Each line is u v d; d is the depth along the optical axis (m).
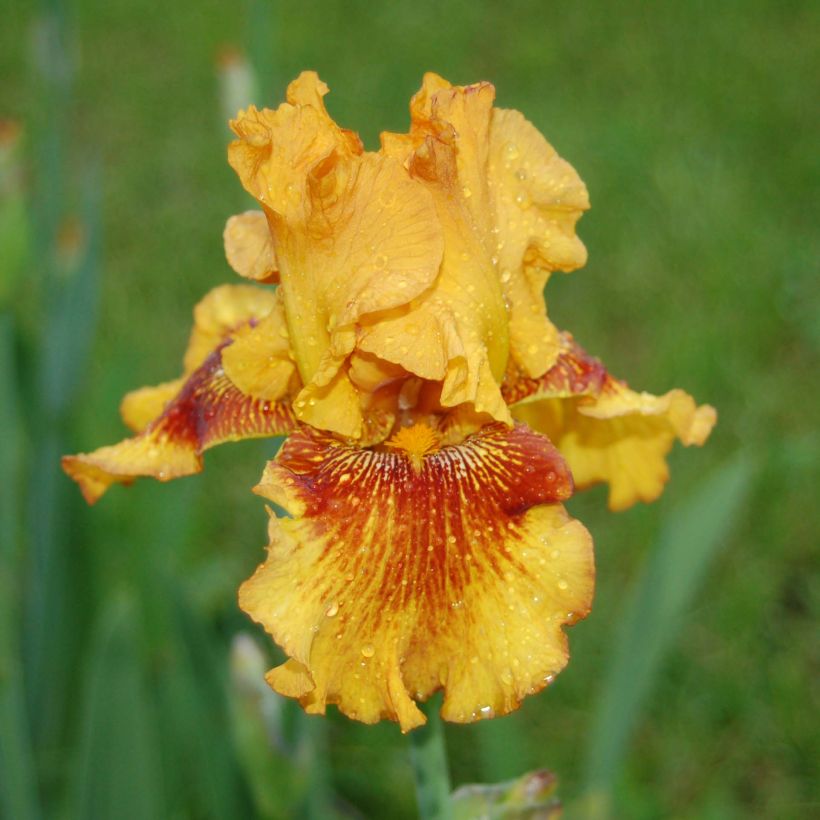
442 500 0.35
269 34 0.52
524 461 0.36
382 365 0.36
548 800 0.39
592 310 0.99
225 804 0.51
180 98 1.34
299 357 0.37
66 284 0.59
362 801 0.67
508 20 1.44
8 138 0.55
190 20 1.50
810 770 0.67
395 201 0.35
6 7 1.57
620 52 1.35
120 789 0.48
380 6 1.49
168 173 1.21
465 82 1.32
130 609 0.48
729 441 0.86
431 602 0.34
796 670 0.72
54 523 0.59
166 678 0.57
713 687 0.72
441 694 0.38
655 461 0.42
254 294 0.44
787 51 1.31
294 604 0.33
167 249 1.10
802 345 0.95
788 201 1.09
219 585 0.77
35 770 0.58
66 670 0.61
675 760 0.68
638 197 1.11
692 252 1.04
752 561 0.78
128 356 0.65
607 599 0.77
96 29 1.50
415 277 0.35
